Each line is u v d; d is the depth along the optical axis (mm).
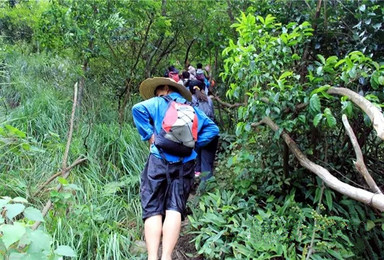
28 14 6598
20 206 1513
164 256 2340
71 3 4484
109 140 4184
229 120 5477
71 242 2502
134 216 3223
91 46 4809
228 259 2461
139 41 5332
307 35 2670
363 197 2025
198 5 5547
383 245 3025
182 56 6750
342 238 2744
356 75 2287
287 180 2988
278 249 2461
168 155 2586
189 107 2715
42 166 3551
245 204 2971
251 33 2648
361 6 2580
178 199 2535
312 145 2936
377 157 3182
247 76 2627
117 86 5719
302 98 2508
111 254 2584
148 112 2656
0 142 3023
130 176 3748
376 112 1923
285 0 3270
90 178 3549
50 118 4438
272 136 3000
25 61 5957
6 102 4762
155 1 5285
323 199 2951
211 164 3930
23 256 1426
